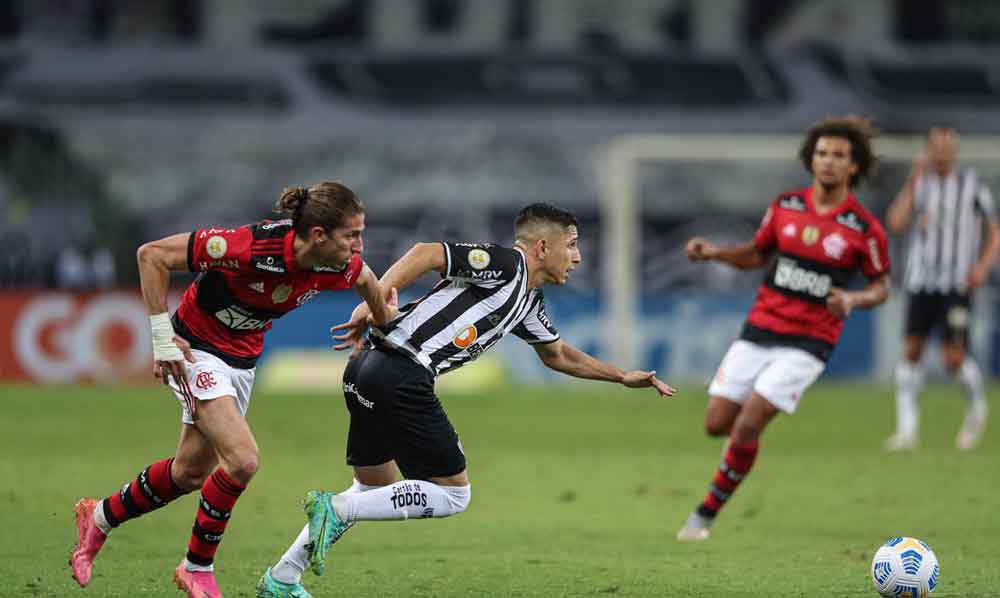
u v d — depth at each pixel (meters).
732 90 105.06
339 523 18.73
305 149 102.06
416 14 106.75
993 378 72.31
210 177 100.88
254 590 21.27
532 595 21.05
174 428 49.88
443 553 25.36
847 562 24.39
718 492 27.28
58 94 101.56
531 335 20.91
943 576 22.77
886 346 72.62
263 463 40.50
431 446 19.53
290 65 104.94
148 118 101.88
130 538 26.47
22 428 49.59
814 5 107.56
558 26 107.12
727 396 28.27
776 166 98.88
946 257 44.34
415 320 19.69
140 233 96.19
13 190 94.94
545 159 102.06
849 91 105.12
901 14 107.62
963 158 70.62
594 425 53.59
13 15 104.12
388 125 102.81
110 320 69.75
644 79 105.69
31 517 29.17
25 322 69.56
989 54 107.56
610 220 86.12
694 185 97.94
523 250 20.25
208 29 105.50
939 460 41.78
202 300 18.86
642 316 71.69
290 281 18.52
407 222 100.50
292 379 70.38
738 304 72.12
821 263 28.02
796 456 43.19
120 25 105.00
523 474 38.72
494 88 104.88
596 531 28.53
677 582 22.23
